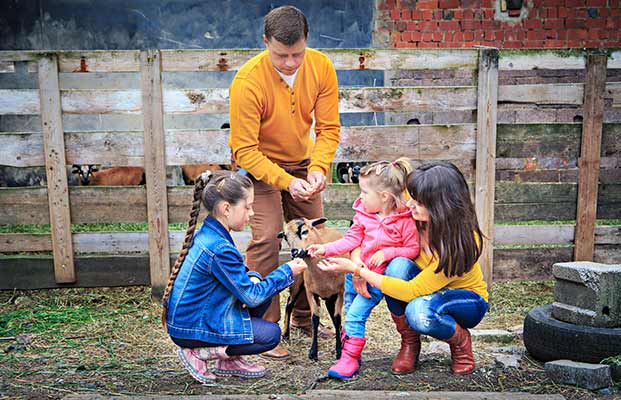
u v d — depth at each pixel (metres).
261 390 3.15
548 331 3.33
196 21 8.34
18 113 4.80
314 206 3.95
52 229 4.94
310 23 8.29
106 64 4.75
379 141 4.92
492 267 5.04
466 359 3.28
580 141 4.99
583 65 4.88
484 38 8.02
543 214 5.07
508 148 4.98
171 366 3.62
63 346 4.00
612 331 3.20
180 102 4.82
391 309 3.26
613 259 5.12
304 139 3.75
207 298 3.05
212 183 3.01
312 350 3.61
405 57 4.84
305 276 3.50
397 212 3.25
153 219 4.93
